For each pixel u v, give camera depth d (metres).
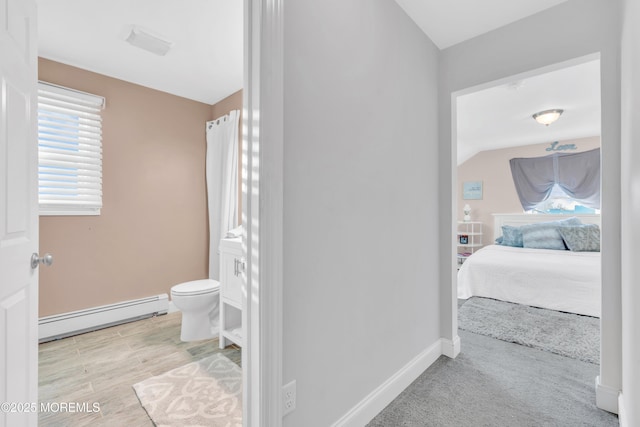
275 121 1.06
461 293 3.83
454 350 2.16
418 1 1.73
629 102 1.23
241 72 2.67
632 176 1.18
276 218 1.07
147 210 2.95
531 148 5.33
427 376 1.91
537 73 1.86
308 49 1.22
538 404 1.62
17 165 0.99
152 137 2.98
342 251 1.38
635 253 1.13
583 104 3.46
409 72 1.86
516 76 1.91
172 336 2.49
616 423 1.47
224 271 2.27
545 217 5.02
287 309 1.14
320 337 1.27
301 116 1.19
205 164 3.37
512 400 1.66
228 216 2.99
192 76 2.74
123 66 2.56
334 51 1.34
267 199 1.04
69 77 2.51
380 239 1.62
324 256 1.29
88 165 2.59
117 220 2.77
